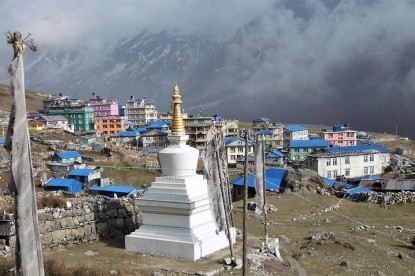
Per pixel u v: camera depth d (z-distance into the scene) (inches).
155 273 1081.4
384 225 1825.8
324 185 2682.1
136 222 1544.0
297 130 6166.3
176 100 1384.1
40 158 3754.9
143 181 3427.7
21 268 546.6
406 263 1320.1
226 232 1187.3
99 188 2758.4
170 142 1371.8
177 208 1262.3
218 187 1124.5
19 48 545.3
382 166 4242.1
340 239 1483.8
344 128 6259.8
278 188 2539.4
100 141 5246.1
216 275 1100.5
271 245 1331.2
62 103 7209.6
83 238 1368.1
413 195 2317.9
